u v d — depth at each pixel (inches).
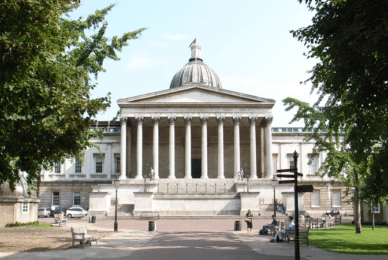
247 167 2918.3
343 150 1334.9
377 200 1111.0
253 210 2078.0
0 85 634.2
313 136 1366.9
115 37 1368.1
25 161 745.0
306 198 2869.1
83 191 2891.2
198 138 2960.1
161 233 1326.3
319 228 1565.0
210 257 799.1
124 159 2544.3
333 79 639.8
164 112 2591.0
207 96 2603.3
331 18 652.7
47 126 727.1
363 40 561.9
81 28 1304.1
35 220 1686.8
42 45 644.1
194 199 2161.7
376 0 552.7
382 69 593.0
